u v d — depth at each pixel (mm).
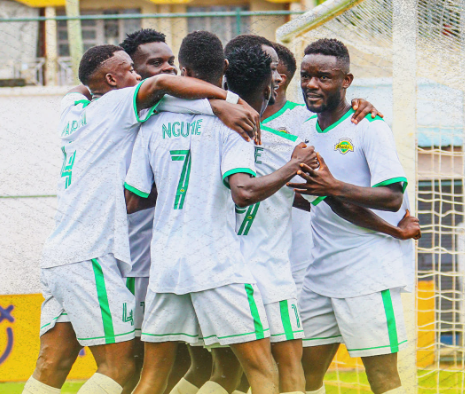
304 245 11312
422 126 15555
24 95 15711
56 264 9844
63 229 10055
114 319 9742
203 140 9242
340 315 10547
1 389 14820
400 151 13352
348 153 10508
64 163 10406
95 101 10203
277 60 10945
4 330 15719
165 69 11680
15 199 15516
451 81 14195
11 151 15484
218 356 10492
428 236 21625
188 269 9125
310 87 10352
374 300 10352
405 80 13273
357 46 15203
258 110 9961
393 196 10062
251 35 11148
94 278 9719
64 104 10875
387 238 10594
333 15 14227
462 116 15875
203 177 9211
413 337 13023
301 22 14594
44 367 10047
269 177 9039
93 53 10555
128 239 9977
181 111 9461
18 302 15820
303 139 11078
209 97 9312
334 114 10672
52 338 10078
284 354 9625
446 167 18703
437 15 13539
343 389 14672
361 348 10438
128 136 9922
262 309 9266
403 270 10688
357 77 16297
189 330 9453
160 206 9445
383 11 13773
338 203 10242
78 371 15359
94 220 9898
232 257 9227
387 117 15719
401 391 10484
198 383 11227
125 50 11758
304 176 9469
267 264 9734
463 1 13625
